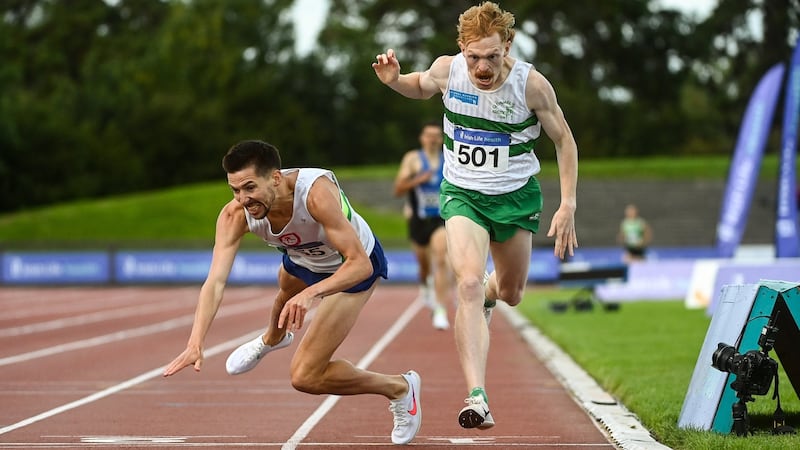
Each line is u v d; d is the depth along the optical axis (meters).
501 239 16.98
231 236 15.73
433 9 184.00
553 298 63.53
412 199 40.62
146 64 169.00
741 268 43.53
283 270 16.89
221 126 160.25
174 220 114.00
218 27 174.88
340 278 14.88
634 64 179.62
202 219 114.81
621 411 20.08
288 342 17.70
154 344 36.91
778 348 17.06
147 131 154.12
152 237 110.19
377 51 183.25
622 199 125.12
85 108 153.62
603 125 174.62
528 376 27.48
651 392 21.30
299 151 173.00
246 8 180.25
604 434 18.28
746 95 174.88
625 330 37.94
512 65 16.27
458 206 16.75
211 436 18.11
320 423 19.61
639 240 71.31
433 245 40.34
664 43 176.88
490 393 24.17
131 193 146.75
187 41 173.12
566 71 179.12
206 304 15.27
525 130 16.58
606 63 181.12
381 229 115.69
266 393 23.94
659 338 34.38
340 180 127.38
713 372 16.92
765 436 15.98
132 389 24.73
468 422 15.20
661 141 176.00
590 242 115.62
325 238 15.69
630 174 131.00
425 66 187.00
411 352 33.62
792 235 48.09
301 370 16.16
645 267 59.28
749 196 50.03
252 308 59.41
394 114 182.88
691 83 188.38
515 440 17.66
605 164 135.62
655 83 180.50
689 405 17.42
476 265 16.23
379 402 22.52
